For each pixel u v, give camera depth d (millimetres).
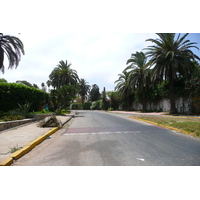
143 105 31203
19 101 15906
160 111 28328
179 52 19344
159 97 29281
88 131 9086
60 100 23016
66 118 16266
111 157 4703
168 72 20422
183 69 19875
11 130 8820
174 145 5965
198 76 19641
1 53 15797
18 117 11922
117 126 10797
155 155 4855
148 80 28812
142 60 29438
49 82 40281
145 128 9844
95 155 4898
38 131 8523
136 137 7363
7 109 14844
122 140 6789
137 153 5039
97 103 60281
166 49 20453
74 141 6781
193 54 20172
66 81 37250
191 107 21141
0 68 16156
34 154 5137
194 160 4457
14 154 4758
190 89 20625
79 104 70000
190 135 7730
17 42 16562
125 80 36750
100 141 6648
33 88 18219
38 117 14180
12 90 15289
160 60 20922
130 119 15938
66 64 37750
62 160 4559
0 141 6324
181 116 17859
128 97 39750
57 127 9984
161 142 6422
